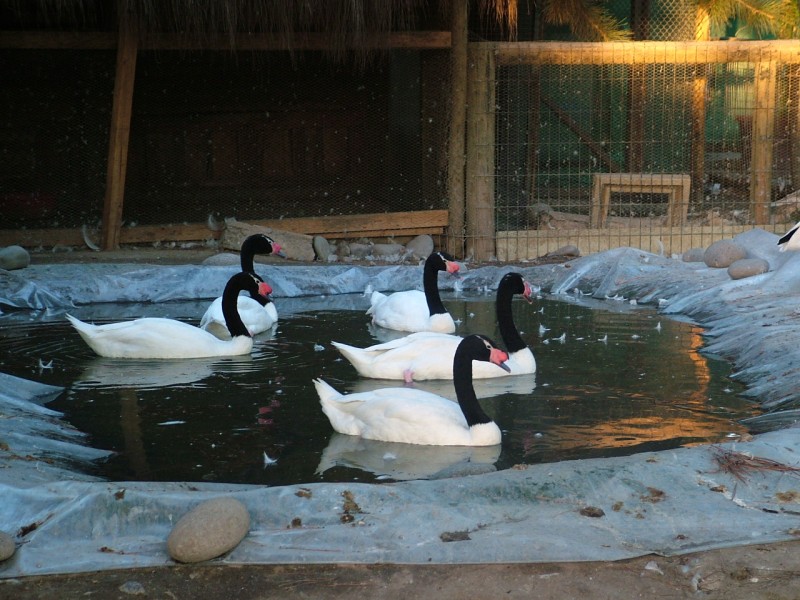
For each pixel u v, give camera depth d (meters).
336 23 13.16
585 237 13.88
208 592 4.06
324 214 15.54
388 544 4.38
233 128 15.74
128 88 13.03
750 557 4.25
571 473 4.98
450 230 14.25
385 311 9.87
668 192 14.06
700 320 9.94
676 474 5.00
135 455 5.90
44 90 14.58
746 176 14.82
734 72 14.97
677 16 17.25
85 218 14.80
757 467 5.07
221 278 11.98
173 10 12.61
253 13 13.04
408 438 6.13
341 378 7.80
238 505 4.44
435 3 13.99
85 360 8.44
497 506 4.76
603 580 4.09
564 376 7.78
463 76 13.85
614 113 16.73
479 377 7.73
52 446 5.94
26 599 4.01
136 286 11.62
